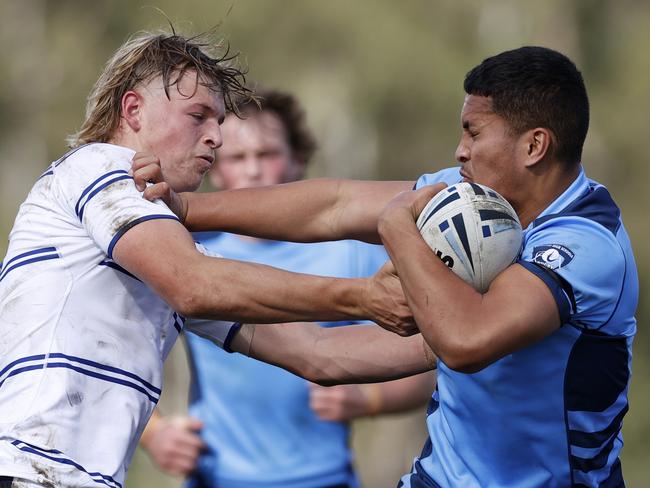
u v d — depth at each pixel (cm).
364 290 1420
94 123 1586
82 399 1474
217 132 1584
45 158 7044
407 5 6556
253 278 1412
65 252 1497
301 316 1431
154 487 5372
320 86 6450
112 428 1488
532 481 1495
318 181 1606
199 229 1576
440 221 1401
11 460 1428
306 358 1680
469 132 1466
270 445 2162
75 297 1490
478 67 1468
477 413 1491
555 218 1431
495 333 1334
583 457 1480
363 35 6394
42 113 7019
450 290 1353
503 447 1492
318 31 6412
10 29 7112
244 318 1427
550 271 1375
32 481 1426
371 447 6638
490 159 1448
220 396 2175
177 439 2181
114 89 1570
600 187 1491
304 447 2167
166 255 1414
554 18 6794
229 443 2175
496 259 1393
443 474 1541
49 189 1529
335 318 1442
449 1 6600
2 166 7062
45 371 1468
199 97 1566
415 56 6378
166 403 6097
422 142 6638
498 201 1419
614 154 6881
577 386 1453
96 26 6975
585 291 1383
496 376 1459
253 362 2158
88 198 1471
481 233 1391
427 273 1363
